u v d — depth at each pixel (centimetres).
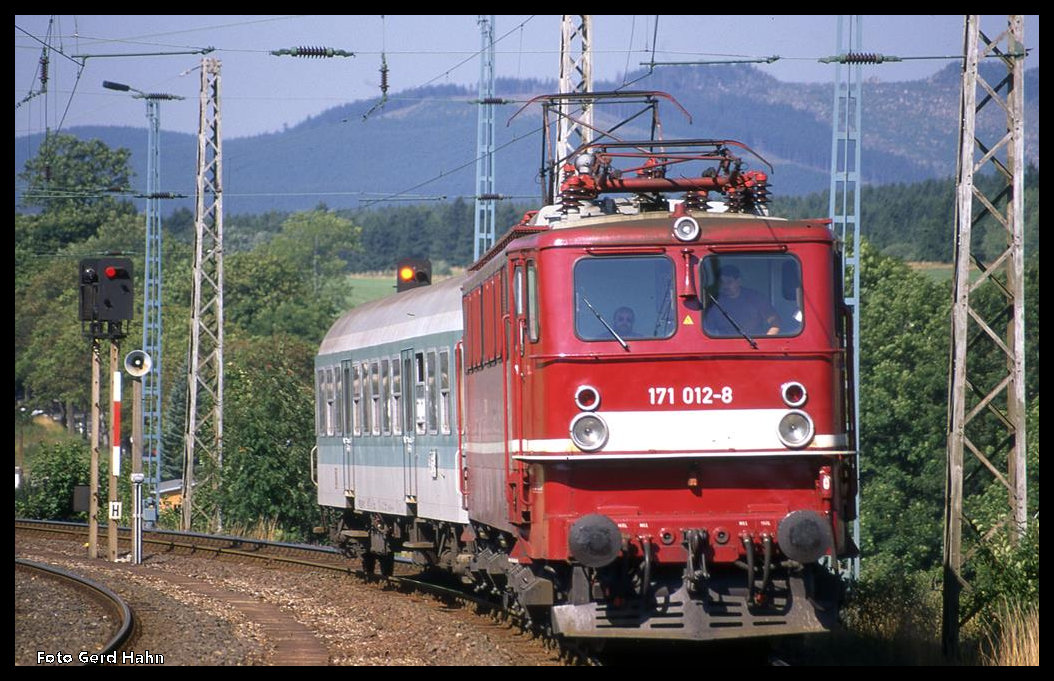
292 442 6200
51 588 3441
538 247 2269
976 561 2742
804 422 2245
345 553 4300
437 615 2998
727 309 2256
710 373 2242
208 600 3309
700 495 2242
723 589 2242
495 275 2531
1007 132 2634
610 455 2217
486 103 5378
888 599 2909
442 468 3150
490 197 5441
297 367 6556
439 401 3169
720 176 2502
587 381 2236
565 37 4569
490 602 3083
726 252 2267
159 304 7775
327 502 4341
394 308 3731
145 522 7006
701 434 2234
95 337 4684
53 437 19312
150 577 3972
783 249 2273
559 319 2245
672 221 2272
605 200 2500
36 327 19725
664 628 2217
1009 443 2703
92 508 4912
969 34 2598
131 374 4741
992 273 2666
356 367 3969
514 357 2336
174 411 12331
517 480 2336
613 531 2173
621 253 2258
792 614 2233
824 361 2262
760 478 2252
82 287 4622
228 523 6216
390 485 3631
